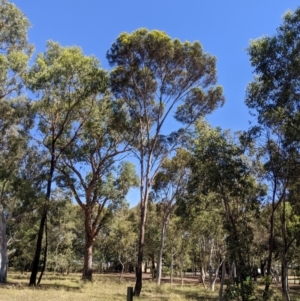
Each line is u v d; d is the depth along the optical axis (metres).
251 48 14.56
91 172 34.31
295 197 18.88
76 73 24.14
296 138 14.74
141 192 26.52
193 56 25.80
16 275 43.09
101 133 30.34
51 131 27.97
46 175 24.64
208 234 32.19
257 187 19.06
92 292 22.89
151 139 28.38
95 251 63.66
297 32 13.80
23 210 24.50
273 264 38.28
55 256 51.59
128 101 27.23
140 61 25.50
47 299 16.88
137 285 24.36
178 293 27.34
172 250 42.81
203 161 17.56
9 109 24.28
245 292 15.03
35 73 24.34
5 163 24.27
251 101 15.73
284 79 14.18
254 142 17.84
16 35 23.95
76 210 50.69
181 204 24.44
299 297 28.03
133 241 48.19
